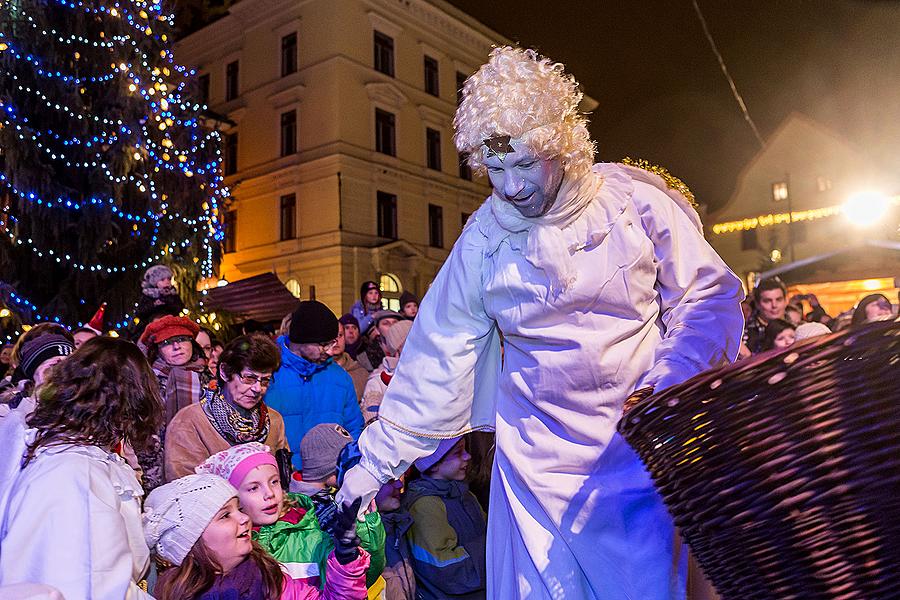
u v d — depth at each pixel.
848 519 1.04
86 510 1.64
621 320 1.75
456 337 1.86
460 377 1.86
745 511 1.10
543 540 1.72
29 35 8.71
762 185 27.69
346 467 1.96
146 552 1.82
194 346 3.80
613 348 1.73
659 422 1.18
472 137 1.63
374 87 20.48
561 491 1.73
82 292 9.03
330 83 19.94
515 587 1.77
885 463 1.00
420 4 21.97
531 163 1.62
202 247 10.66
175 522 2.06
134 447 1.96
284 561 2.32
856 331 0.99
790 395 1.04
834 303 12.84
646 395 1.47
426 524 2.75
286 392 3.83
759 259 27.34
